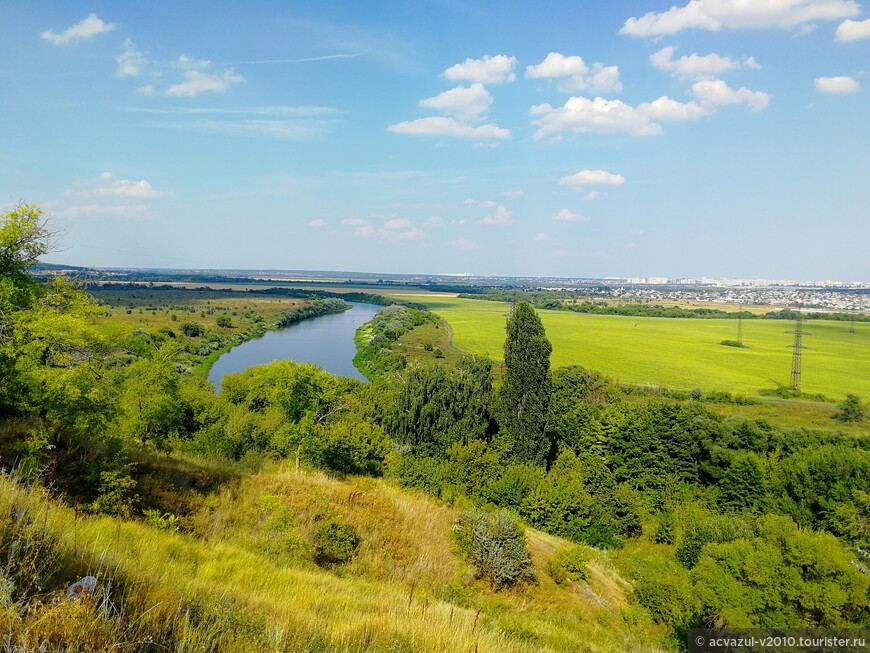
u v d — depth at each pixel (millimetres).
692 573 23312
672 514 41906
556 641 15766
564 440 54375
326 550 18359
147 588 7844
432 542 22828
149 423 29984
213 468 22938
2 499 8781
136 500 16188
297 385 36688
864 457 41719
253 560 14352
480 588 20656
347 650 7883
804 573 21453
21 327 16891
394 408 50438
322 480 26297
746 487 45594
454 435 46250
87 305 19812
